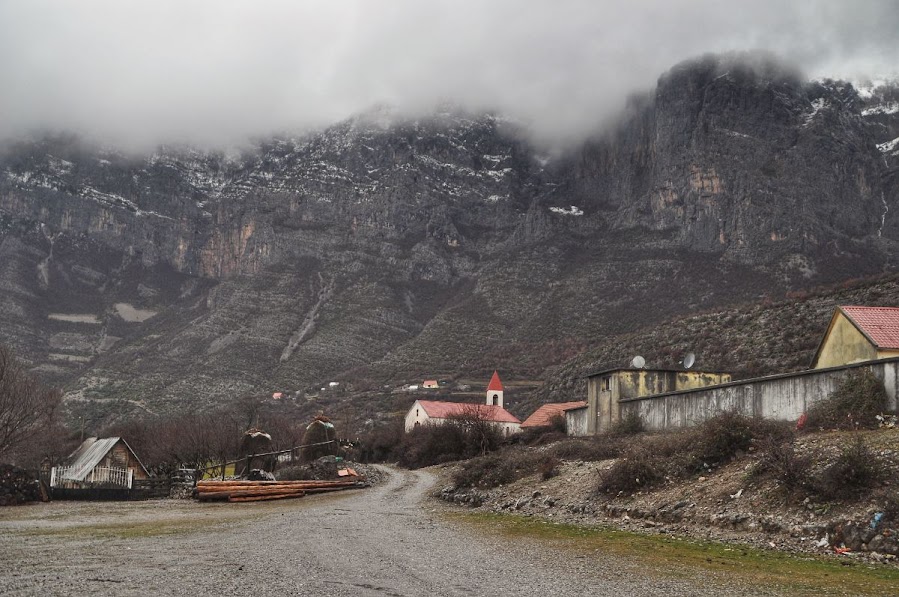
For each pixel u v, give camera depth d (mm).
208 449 69625
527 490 32000
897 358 25922
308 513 31266
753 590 13984
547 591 13930
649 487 25734
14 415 52438
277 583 14336
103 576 14914
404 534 22938
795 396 30688
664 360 85500
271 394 165375
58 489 40031
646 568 16219
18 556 17719
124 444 52469
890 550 16625
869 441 21828
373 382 164000
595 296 184250
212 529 24453
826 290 87625
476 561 17344
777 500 20359
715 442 25812
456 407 100875
